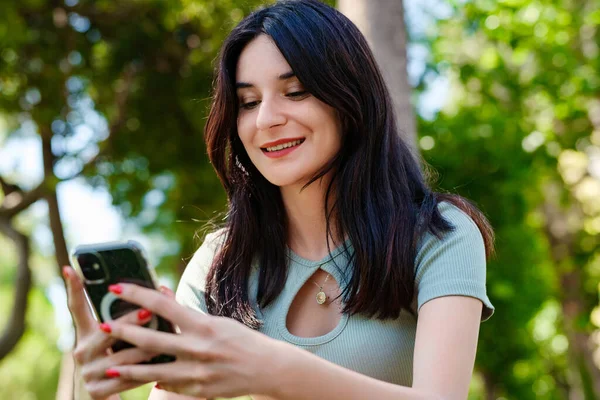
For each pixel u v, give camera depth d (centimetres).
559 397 1550
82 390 150
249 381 129
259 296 201
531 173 1002
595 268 1160
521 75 970
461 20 978
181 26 840
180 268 966
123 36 831
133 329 132
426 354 168
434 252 184
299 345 191
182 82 845
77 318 140
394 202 193
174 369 131
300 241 204
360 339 188
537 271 1164
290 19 189
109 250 142
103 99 861
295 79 189
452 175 940
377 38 398
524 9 897
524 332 1324
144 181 881
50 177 805
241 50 196
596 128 998
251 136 194
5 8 751
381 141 198
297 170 190
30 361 2111
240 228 206
